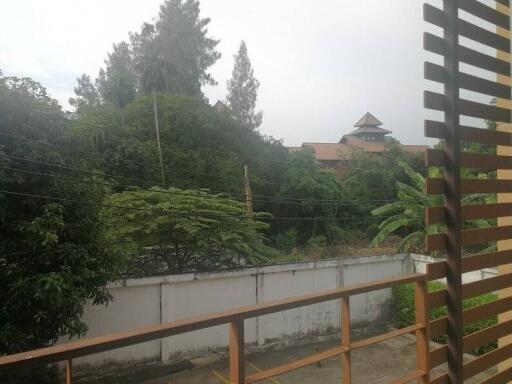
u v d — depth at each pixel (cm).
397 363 1085
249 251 1205
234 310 158
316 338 1252
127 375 981
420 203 1506
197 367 1049
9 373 109
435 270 220
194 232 1130
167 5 3100
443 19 218
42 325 689
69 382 119
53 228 715
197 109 2269
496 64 240
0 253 670
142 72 2695
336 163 3612
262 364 1090
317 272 1296
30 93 777
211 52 3250
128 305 1016
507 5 253
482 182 234
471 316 230
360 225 2383
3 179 674
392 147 2778
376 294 1376
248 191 1808
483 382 249
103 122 1848
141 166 1761
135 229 1134
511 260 253
